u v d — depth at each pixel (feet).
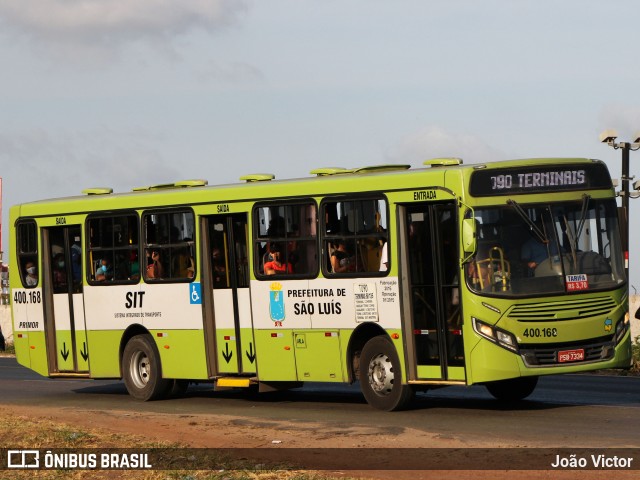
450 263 63.00
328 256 68.28
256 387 82.79
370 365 66.74
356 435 57.21
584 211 63.93
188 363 76.33
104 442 57.06
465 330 62.03
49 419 68.13
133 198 79.36
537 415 62.80
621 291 63.98
